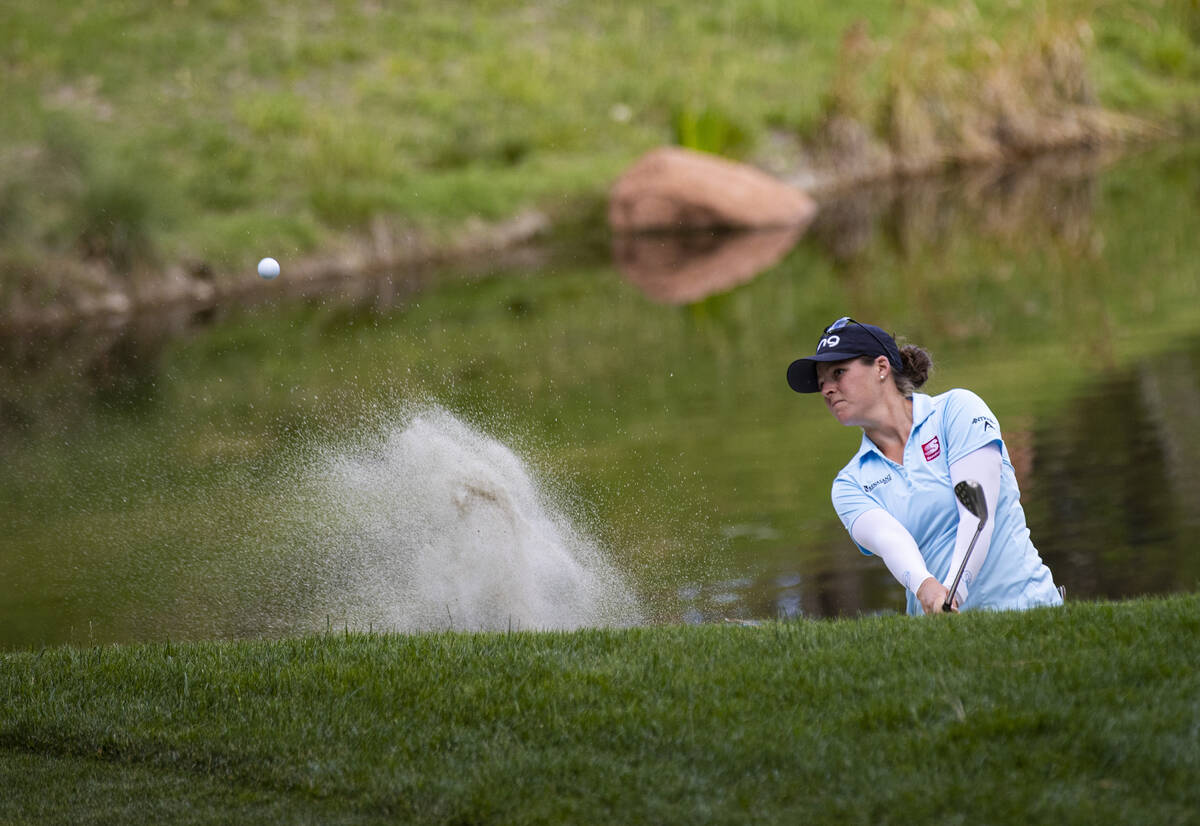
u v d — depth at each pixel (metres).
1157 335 48.66
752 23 119.31
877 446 17.69
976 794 12.18
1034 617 16.05
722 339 54.59
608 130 99.75
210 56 100.62
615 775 13.39
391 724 15.12
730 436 39.88
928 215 84.94
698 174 86.94
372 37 108.00
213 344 60.09
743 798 12.68
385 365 52.69
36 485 38.38
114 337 63.88
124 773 14.95
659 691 15.23
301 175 84.81
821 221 87.00
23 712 16.50
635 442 39.59
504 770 13.72
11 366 57.75
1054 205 84.12
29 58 95.31
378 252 80.06
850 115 99.81
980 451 16.94
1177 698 13.36
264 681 16.77
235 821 13.58
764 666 15.60
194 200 80.50
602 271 74.69
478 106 99.69
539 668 16.33
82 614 27.80
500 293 69.25
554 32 114.69
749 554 30.03
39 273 69.19
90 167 73.62
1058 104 107.75
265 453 40.69
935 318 55.38
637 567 29.09
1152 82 119.12
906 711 13.78
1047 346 48.41
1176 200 82.19
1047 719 13.15
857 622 17.62
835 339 17.34
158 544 32.03
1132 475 33.81
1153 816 11.59
